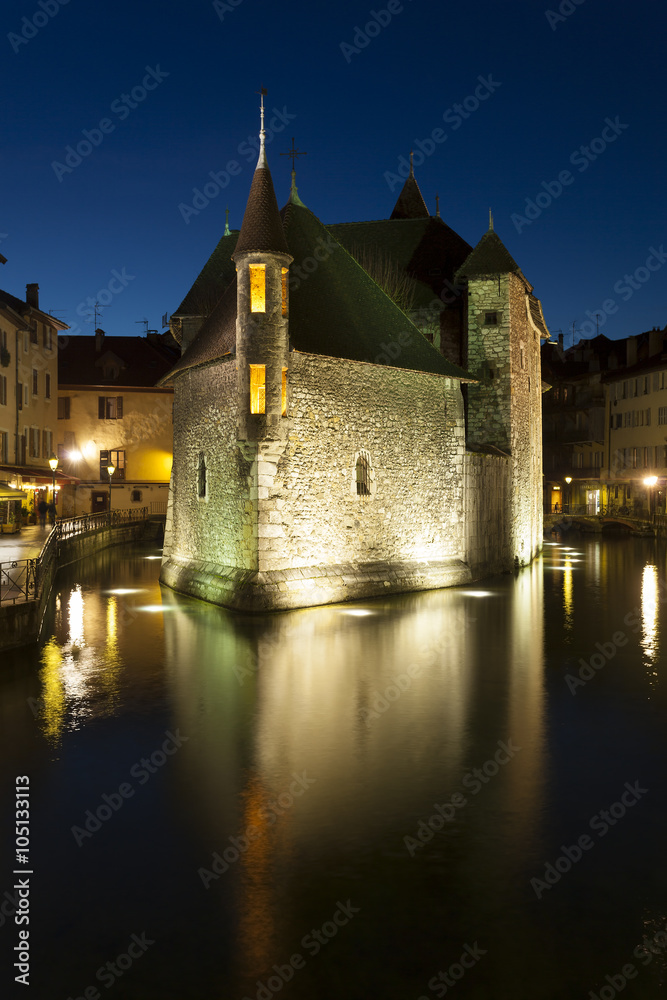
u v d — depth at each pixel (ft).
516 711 39.27
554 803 27.89
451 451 89.25
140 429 182.60
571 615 68.59
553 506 227.81
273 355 66.85
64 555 102.83
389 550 80.79
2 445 126.82
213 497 78.48
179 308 101.09
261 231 66.49
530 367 117.19
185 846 24.56
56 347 160.35
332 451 73.97
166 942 19.58
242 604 67.67
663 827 25.94
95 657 50.90
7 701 40.63
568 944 19.42
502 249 102.58
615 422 200.03
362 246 115.03
